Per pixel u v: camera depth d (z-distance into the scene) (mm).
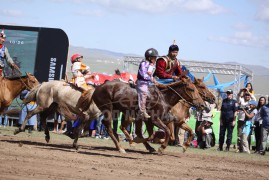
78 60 17484
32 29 25438
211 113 22344
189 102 16188
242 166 15516
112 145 19438
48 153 14484
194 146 23188
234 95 32031
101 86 16000
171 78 16453
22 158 13031
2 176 10258
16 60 25438
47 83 17625
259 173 13930
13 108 24656
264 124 20984
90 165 12812
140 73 15359
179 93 16031
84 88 16984
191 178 12062
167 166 13938
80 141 20312
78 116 17562
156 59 15727
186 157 16922
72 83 17281
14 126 25906
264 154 21109
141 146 20000
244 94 21906
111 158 14680
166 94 15969
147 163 14172
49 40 25344
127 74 25078
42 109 17594
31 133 22234
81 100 16844
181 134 22469
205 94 17703
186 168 13859
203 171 13523
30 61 25359
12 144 16250
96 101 16047
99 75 24688
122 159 14656
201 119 22438
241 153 20891
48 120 24266
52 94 17391
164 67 16656
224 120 21797
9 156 13219
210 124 22375
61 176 10828
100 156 14977
